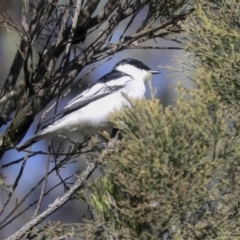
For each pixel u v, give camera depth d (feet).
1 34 50.19
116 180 20.63
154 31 32.17
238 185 20.75
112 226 21.53
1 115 35.32
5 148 33.53
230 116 21.26
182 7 33.01
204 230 20.20
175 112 20.10
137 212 20.25
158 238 20.38
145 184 19.80
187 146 19.51
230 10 24.95
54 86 33.19
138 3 32.58
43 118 33.42
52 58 32.63
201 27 27.14
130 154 19.71
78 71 32.76
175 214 19.83
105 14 33.42
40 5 33.09
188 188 19.35
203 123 19.72
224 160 19.84
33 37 31.68
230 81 23.40
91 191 22.85
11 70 36.35
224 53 23.85
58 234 21.30
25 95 32.22
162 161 19.60
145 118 19.88
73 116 38.09
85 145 31.99
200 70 22.31
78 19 32.40
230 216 21.11
